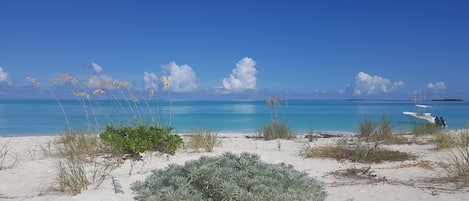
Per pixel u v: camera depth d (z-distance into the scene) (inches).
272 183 157.9
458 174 287.9
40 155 407.8
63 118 1164.5
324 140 545.0
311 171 325.4
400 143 488.4
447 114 1546.5
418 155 394.3
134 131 418.0
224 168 157.9
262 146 479.5
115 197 234.2
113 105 493.7
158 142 418.3
